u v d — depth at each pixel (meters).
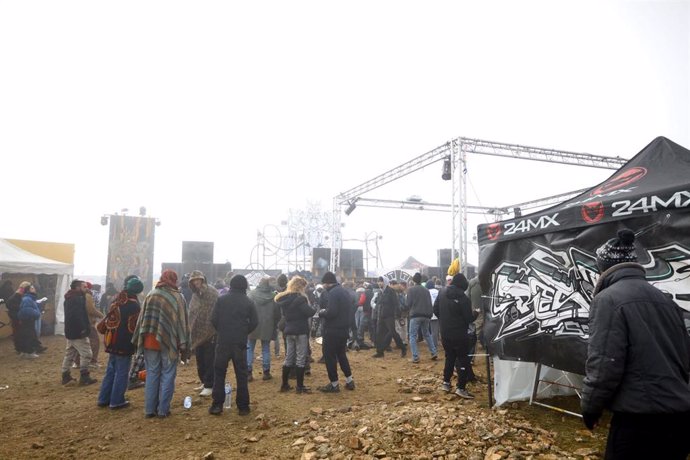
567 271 4.88
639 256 4.23
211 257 22.14
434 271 24.73
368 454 4.15
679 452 2.21
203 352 6.70
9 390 7.05
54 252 14.83
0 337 12.68
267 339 7.78
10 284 12.20
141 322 5.52
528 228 5.32
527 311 5.29
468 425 4.66
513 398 5.68
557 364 4.88
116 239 20.19
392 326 10.24
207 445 4.63
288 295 6.87
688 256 3.89
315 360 9.87
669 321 2.38
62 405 6.14
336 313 6.85
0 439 4.84
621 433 2.30
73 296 7.38
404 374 8.23
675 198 3.96
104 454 4.42
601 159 18.16
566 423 4.93
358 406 5.96
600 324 2.39
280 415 5.64
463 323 6.38
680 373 2.30
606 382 2.29
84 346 7.46
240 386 5.71
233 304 5.84
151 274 20.66
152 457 4.34
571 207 4.83
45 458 4.32
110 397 6.01
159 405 5.58
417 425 4.77
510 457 3.91
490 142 15.79
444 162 15.67
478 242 6.07
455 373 8.08
